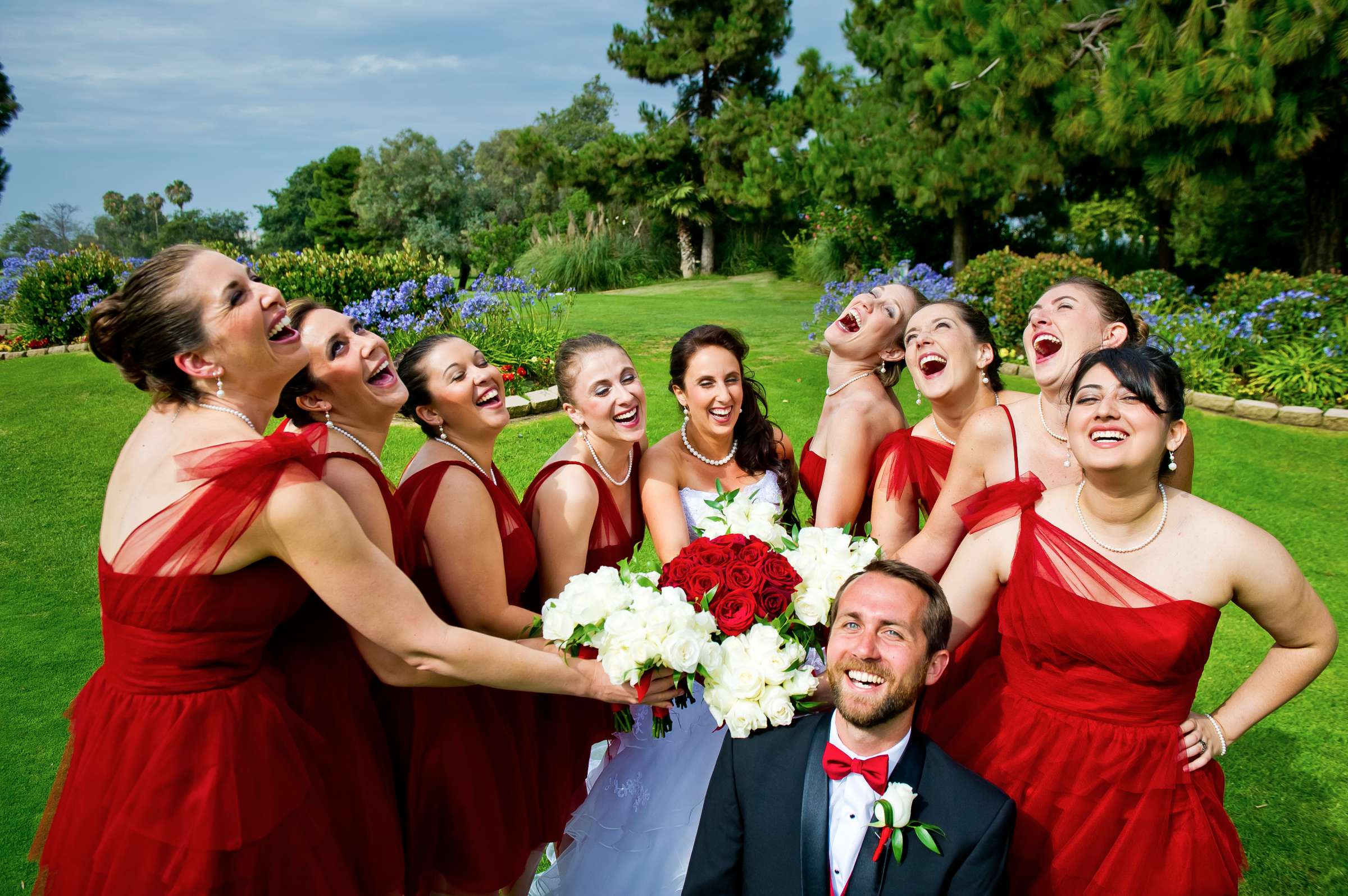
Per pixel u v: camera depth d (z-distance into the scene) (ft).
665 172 83.97
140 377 6.33
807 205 73.72
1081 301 8.29
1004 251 39.52
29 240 264.72
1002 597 7.39
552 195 142.41
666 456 9.97
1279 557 6.57
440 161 133.18
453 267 112.88
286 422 7.72
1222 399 27.91
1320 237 38.19
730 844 7.05
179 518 5.86
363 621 6.37
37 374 34.76
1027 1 36.11
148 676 6.07
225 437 6.17
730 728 7.22
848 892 6.41
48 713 13.10
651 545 16.97
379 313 30.50
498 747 8.03
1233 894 6.93
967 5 38.19
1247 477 22.44
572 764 8.99
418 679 7.08
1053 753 6.96
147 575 5.90
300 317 7.35
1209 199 36.76
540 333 32.53
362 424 7.62
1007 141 40.81
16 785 11.43
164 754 5.92
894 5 59.00
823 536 8.10
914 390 31.40
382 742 7.47
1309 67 29.25
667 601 7.29
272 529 5.97
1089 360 6.65
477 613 7.90
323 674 7.00
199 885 5.86
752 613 7.38
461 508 7.78
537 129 170.40
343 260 36.22
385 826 7.14
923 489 9.72
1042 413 8.43
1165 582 6.65
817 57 65.77
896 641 6.40
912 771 6.64
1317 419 26.27
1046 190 51.03
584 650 7.52
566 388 8.96
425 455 8.23
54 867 6.25
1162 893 6.73
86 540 19.69
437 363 8.03
